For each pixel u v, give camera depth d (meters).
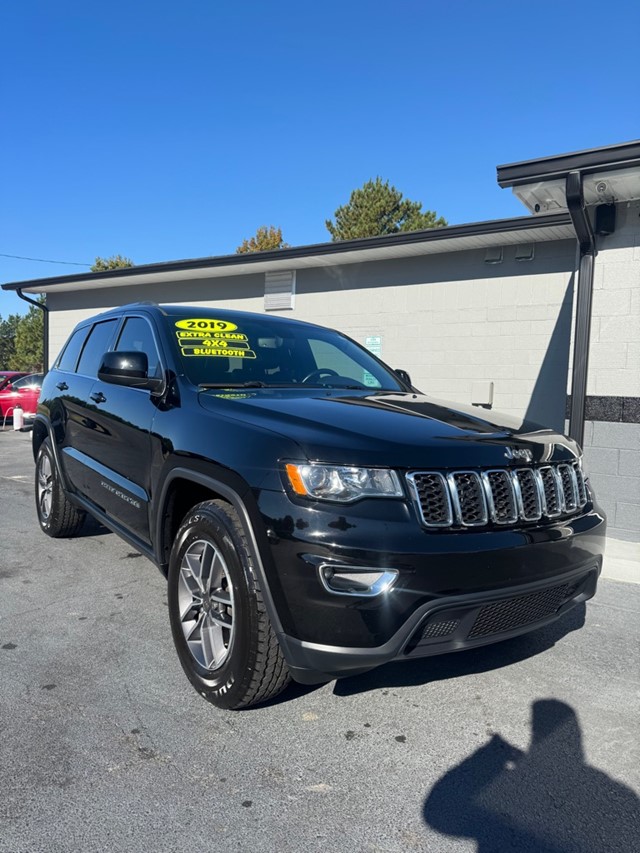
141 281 13.27
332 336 4.63
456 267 9.38
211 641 2.86
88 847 1.98
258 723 2.72
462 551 2.42
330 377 4.01
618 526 5.92
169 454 3.12
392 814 2.18
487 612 2.56
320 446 2.47
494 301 9.08
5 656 3.27
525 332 8.85
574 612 4.11
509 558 2.52
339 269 10.54
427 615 2.37
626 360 5.86
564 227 7.96
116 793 2.24
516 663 3.35
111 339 4.57
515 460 2.71
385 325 10.08
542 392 8.75
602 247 5.94
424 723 2.76
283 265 10.77
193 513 2.94
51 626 3.66
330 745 2.58
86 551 5.12
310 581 2.34
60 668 3.15
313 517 2.36
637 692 3.07
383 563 2.31
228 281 12.09
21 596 4.12
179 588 3.01
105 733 2.60
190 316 4.03
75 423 4.70
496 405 9.09
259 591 2.53
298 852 1.99
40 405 5.61
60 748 2.49
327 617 2.33
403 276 9.90
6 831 2.04
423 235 8.69
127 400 3.83
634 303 5.81
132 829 2.07
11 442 13.13
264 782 2.33
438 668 3.28
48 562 4.83
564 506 2.91
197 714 2.77
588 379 6.02
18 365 68.94
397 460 2.46
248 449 2.64
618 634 3.76
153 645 3.43
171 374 3.51
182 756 2.47
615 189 5.53
